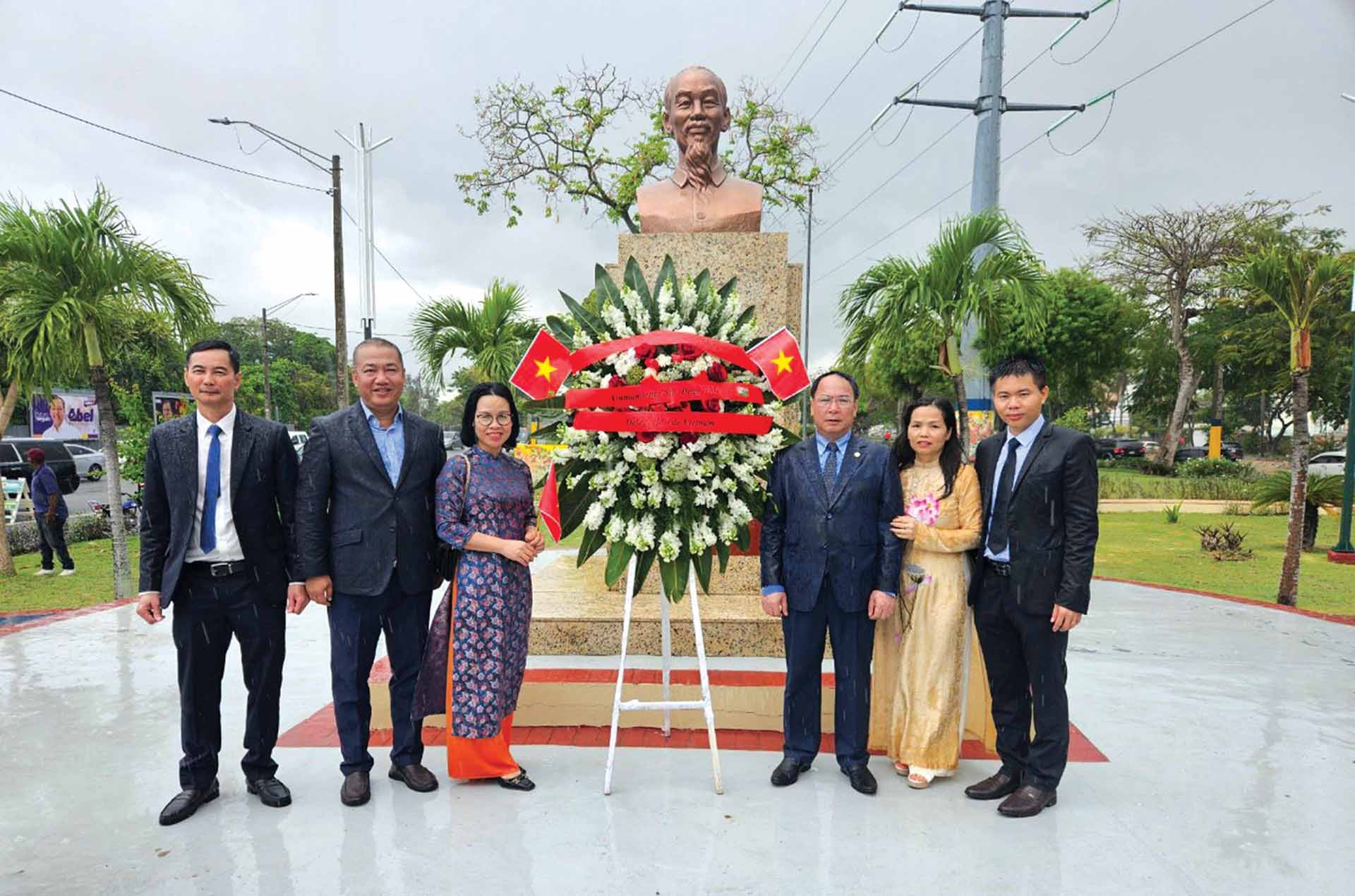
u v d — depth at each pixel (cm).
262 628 310
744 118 1739
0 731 397
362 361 315
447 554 332
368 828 292
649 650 449
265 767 321
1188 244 2816
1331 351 2638
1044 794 304
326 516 314
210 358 298
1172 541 1247
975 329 845
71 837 288
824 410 323
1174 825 296
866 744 328
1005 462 312
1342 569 998
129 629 616
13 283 719
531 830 291
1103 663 518
